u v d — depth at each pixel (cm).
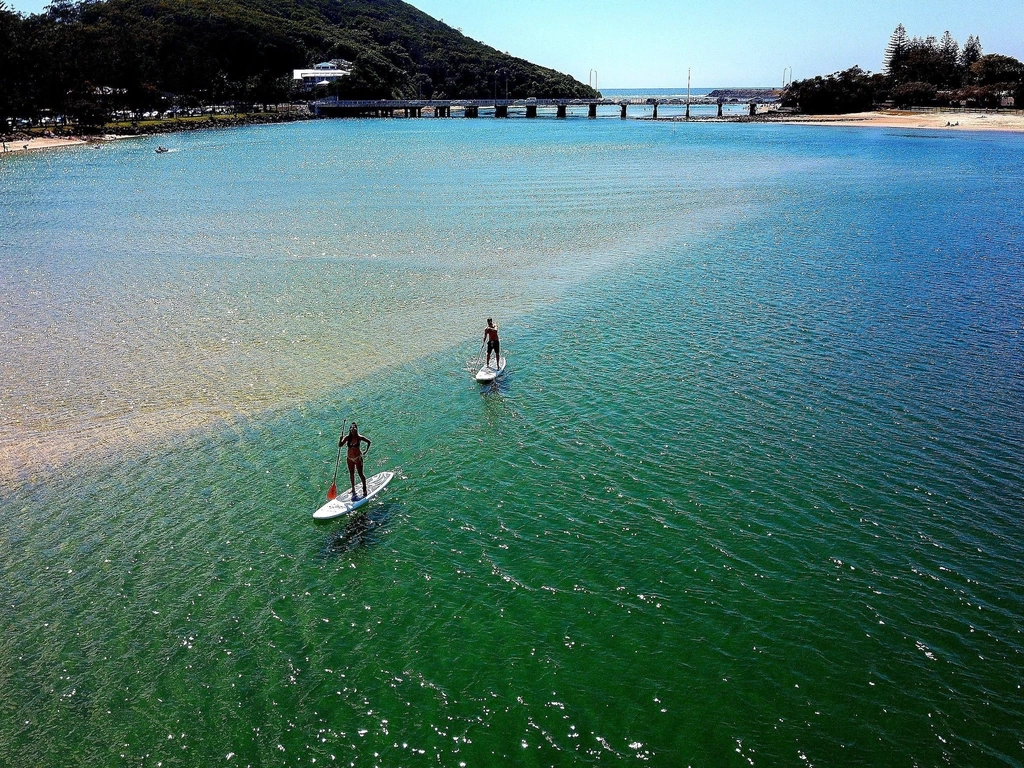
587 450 2619
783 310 4131
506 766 1445
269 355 3509
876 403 2950
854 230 6294
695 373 3269
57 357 3478
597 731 1520
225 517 2258
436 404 2995
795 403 2958
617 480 2422
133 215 7138
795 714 1554
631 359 3444
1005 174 9856
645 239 6000
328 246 5756
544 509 2275
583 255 5469
